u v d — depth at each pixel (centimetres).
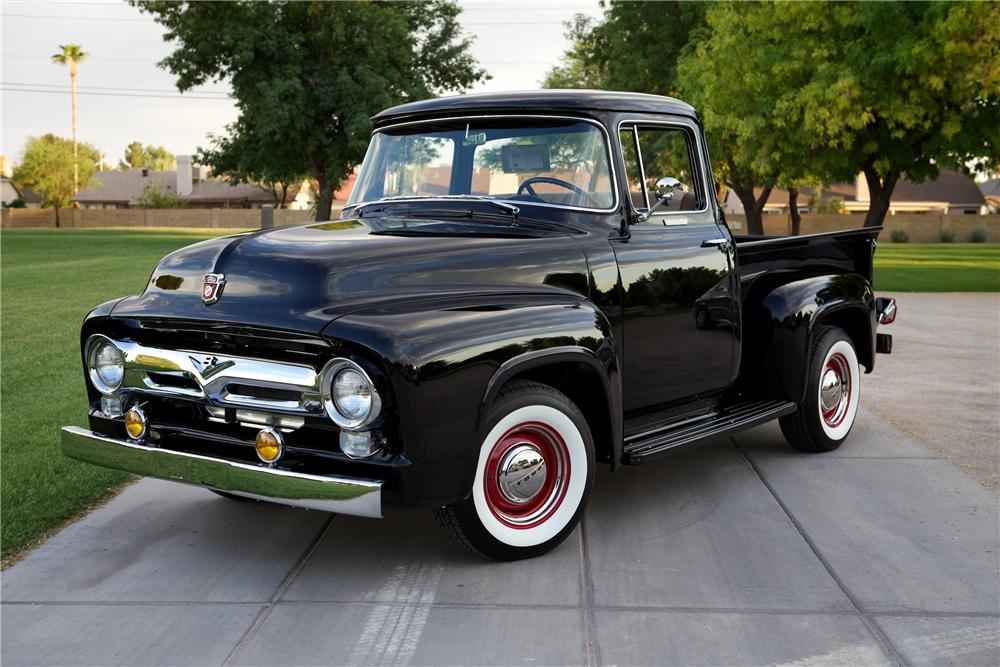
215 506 493
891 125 1733
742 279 556
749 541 438
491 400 371
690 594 378
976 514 475
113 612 363
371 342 343
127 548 432
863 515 474
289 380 360
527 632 345
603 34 3419
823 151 1933
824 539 440
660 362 477
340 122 3462
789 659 324
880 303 665
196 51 3422
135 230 6200
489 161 468
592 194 457
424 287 389
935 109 1727
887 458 582
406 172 489
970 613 361
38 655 328
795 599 373
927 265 2600
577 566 407
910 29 1691
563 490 420
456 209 463
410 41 3675
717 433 489
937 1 1595
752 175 2916
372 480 347
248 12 3278
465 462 365
